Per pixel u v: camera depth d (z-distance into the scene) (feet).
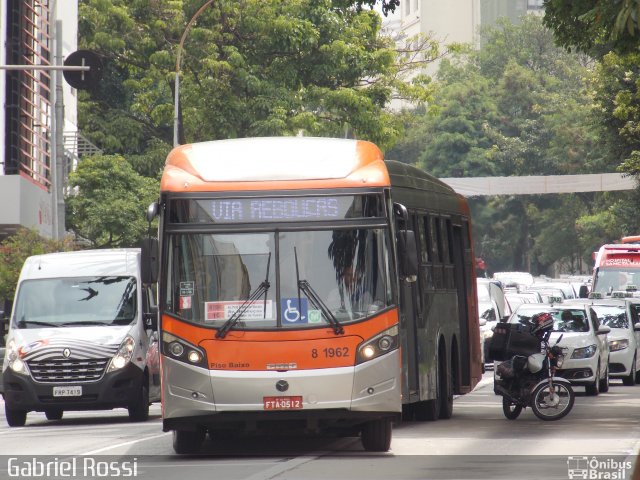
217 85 416.46
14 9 349.61
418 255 151.12
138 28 432.66
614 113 284.82
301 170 119.85
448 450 123.75
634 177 377.91
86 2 466.29
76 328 172.45
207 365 115.96
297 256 117.70
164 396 117.29
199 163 121.39
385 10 210.79
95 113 475.31
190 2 424.05
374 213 119.44
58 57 317.83
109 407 170.50
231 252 117.80
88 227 377.71
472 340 184.96
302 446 129.80
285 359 115.55
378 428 121.39
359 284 117.70
